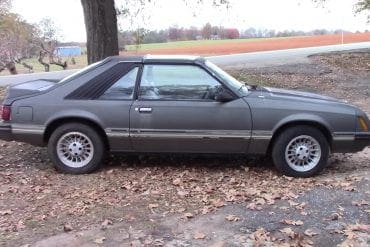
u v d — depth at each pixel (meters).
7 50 37.75
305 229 5.04
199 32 36.28
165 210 5.68
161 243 4.84
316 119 6.75
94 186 6.56
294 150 6.86
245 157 7.71
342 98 13.97
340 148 6.90
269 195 6.02
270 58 22.03
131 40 19.42
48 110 6.97
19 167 7.52
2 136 7.11
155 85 6.95
